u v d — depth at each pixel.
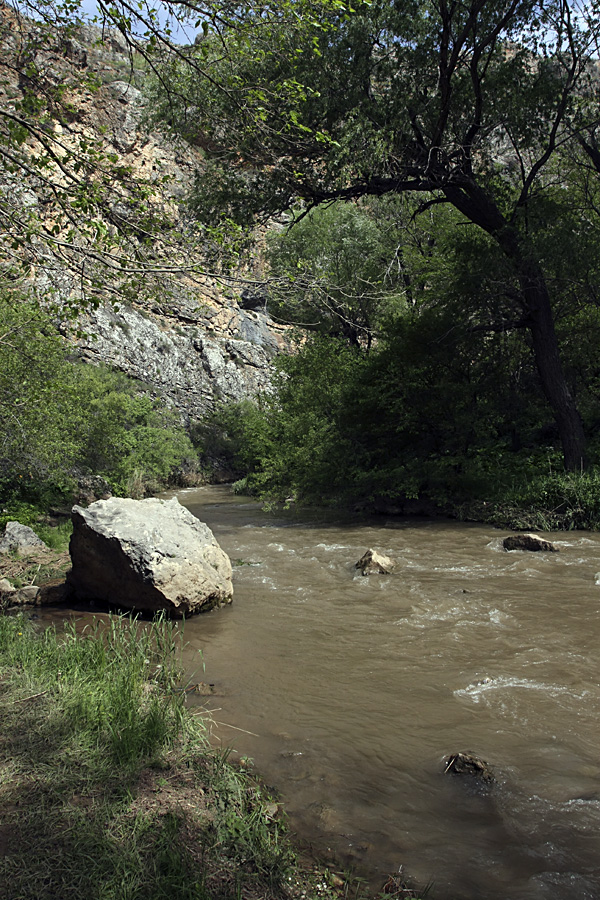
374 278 23.80
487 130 16.36
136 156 32.50
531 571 9.04
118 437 21.64
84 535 7.47
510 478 15.69
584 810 3.40
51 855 2.79
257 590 8.36
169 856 2.84
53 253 5.10
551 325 16.23
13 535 10.83
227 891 2.72
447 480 15.51
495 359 18.11
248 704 4.82
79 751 3.71
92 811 3.14
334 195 16.02
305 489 17.64
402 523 14.50
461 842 3.16
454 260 17.86
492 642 6.08
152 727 3.99
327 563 10.04
